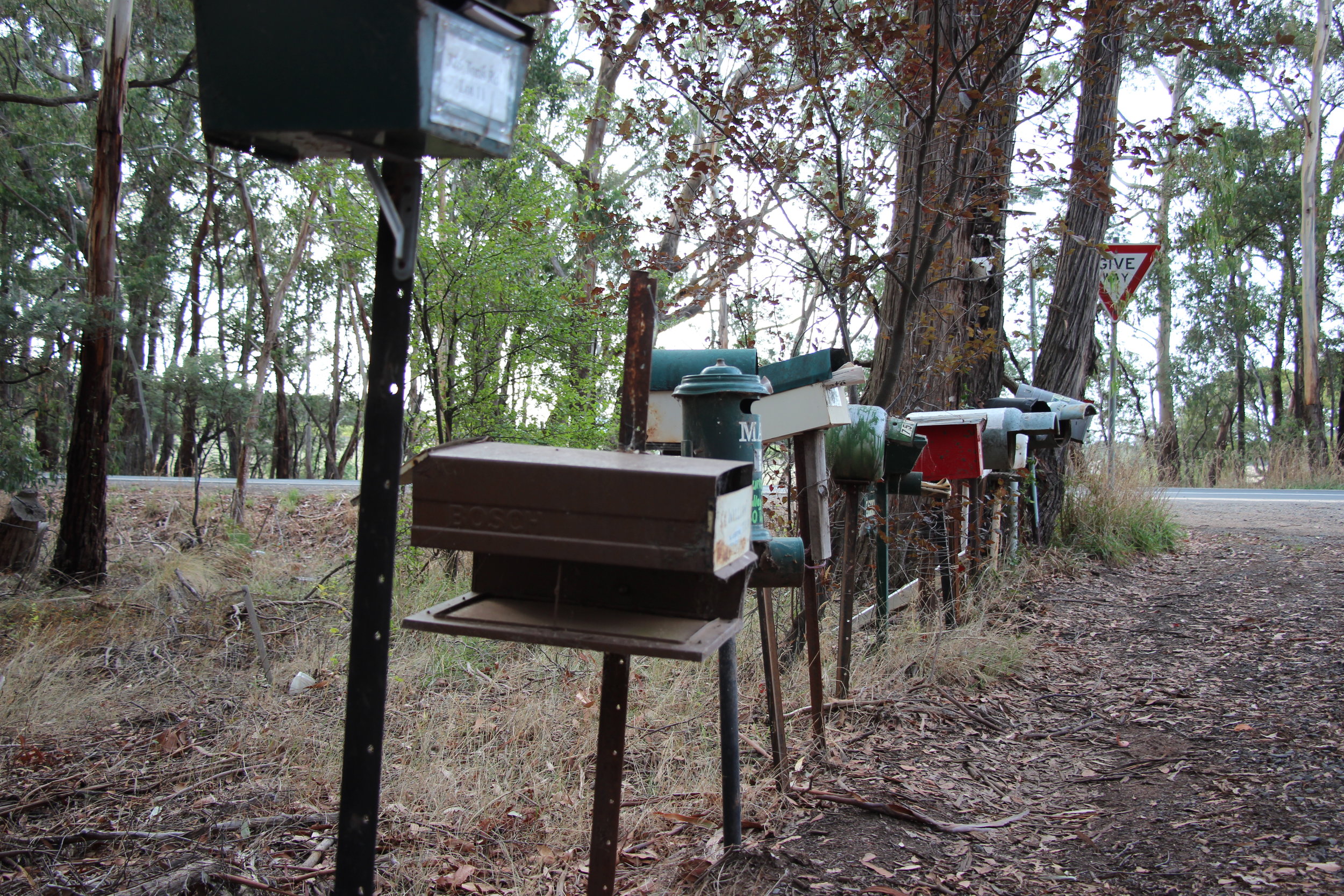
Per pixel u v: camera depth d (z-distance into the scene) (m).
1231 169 21.22
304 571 7.71
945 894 2.62
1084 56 4.10
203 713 4.40
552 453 1.91
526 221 5.88
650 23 4.12
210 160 15.26
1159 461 10.52
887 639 4.87
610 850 2.31
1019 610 6.10
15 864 2.94
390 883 2.74
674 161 4.55
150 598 6.62
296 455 28.50
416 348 6.45
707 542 1.69
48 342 9.18
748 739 3.76
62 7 15.14
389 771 3.53
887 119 5.07
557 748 3.70
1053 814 3.17
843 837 3.00
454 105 1.55
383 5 1.48
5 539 7.23
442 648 5.02
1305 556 7.58
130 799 3.43
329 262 20.52
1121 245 8.23
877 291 7.93
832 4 4.26
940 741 3.93
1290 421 24.75
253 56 1.55
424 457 1.83
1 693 4.48
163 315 23.25
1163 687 4.53
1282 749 3.51
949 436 5.39
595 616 1.93
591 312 6.27
